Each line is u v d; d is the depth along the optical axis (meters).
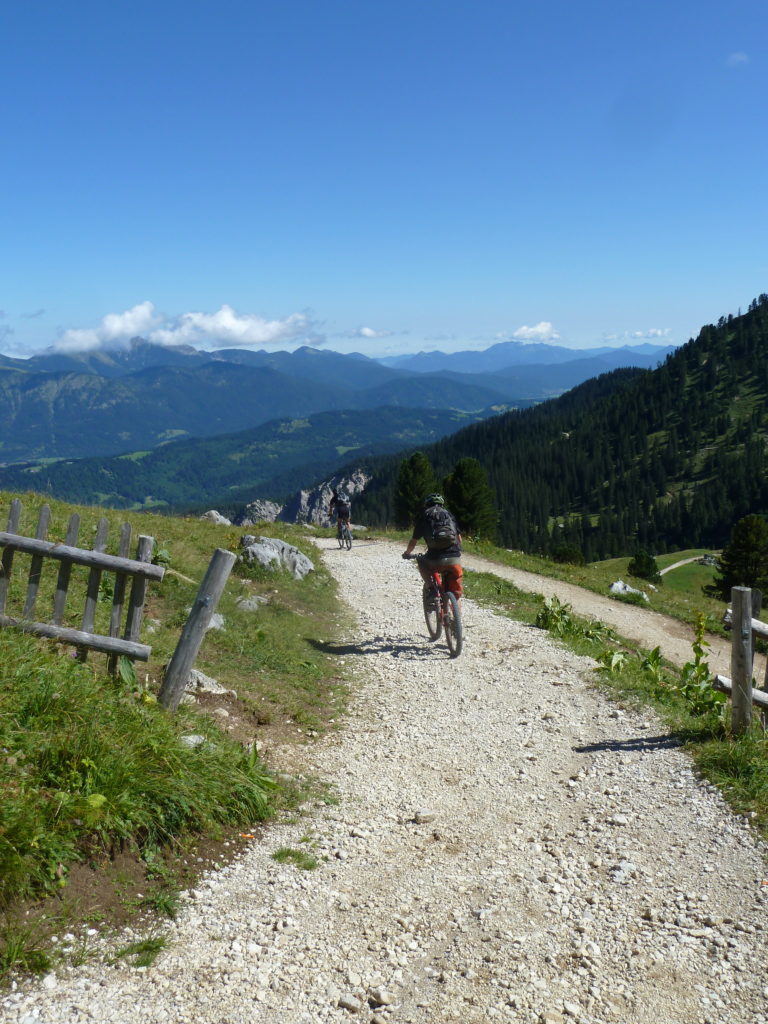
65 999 3.13
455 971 3.57
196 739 5.70
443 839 5.18
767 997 3.35
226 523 30.69
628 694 8.91
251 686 8.42
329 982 3.44
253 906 4.08
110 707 5.36
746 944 3.77
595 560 191.75
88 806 4.16
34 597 6.33
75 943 3.48
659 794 5.87
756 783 5.70
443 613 11.49
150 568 6.10
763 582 65.06
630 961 3.65
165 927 3.76
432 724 8.11
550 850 4.99
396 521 54.44
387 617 14.68
